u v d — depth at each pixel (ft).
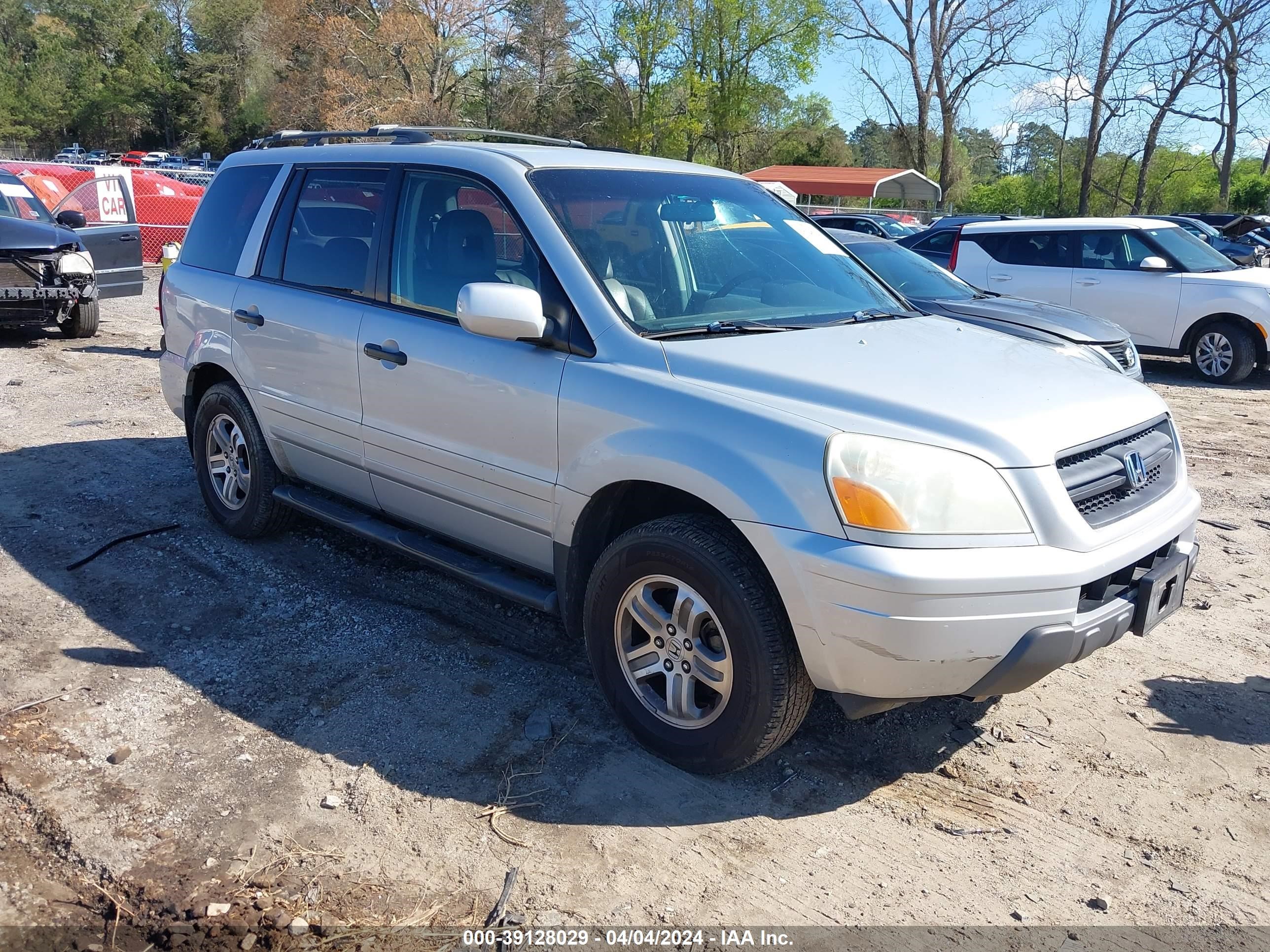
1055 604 9.27
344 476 14.58
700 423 10.05
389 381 13.17
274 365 15.19
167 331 17.92
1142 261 37.04
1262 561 17.70
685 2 156.46
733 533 10.06
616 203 12.61
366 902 8.82
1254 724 12.09
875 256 29.14
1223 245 73.20
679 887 9.12
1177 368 40.09
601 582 10.96
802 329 11.84
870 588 8.92
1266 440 27.43
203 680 12.46
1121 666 13.55
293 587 15.24
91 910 8.64
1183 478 11.75
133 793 10.17
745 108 161.17
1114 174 157.07
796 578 9.30
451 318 12.66
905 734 11.71
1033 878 9.37
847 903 8.97
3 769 10.44
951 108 144.77
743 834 9.88
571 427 11.06
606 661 11.18
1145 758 11.33
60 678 12.35
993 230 40.34
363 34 143.95
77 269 35.37
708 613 10.11
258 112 238.89
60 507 18.52
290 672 12.73
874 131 223.92
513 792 10.41
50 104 263.70
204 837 9.57
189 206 69.10
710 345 10.92
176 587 15.11
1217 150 140.87
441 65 148.87
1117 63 134.62
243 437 16.31
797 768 10.98
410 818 9.96
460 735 11.43
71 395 27.73
